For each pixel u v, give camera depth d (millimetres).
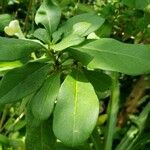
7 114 455
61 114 264
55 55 290
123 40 463
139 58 272
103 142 479
